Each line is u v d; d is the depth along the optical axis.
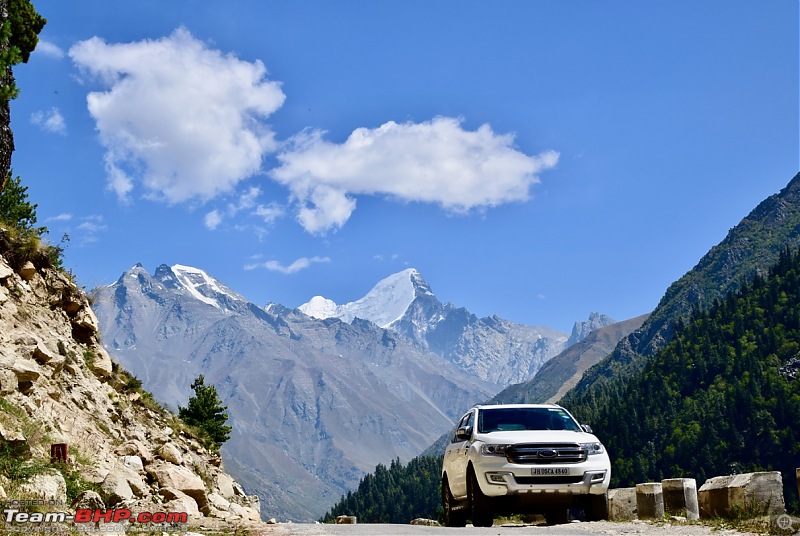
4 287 20.61
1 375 15.76
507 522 21.91
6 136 21.31
